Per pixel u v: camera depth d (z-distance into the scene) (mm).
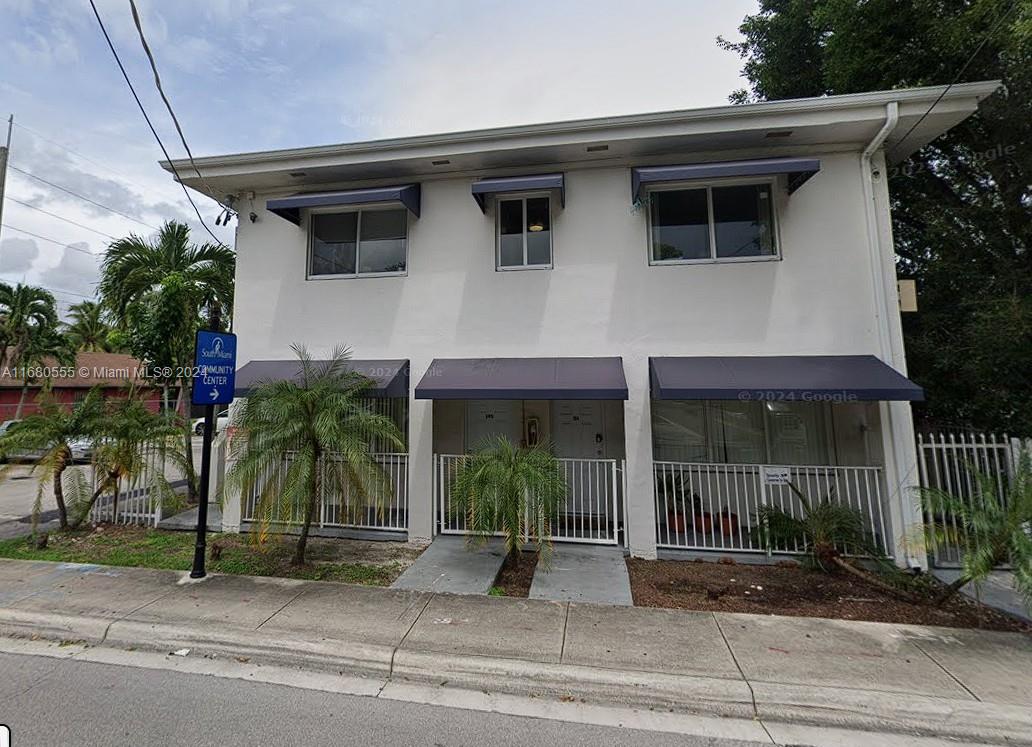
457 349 8219
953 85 6574
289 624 4969
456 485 6777
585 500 9336
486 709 3809
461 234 8414
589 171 8156
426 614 5230
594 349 7848
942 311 8906
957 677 4027
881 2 8242
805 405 8430
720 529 7738
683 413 8734
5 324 23516
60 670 4316
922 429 9102
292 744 3334
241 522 8375
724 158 7777
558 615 5219
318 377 7043
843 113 6953
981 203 8953
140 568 6668
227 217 9391
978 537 5051
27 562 6918
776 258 7582
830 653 4414
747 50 12164
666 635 4766
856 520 6602
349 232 8930
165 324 10578
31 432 7852
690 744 3418
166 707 3754
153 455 8883
